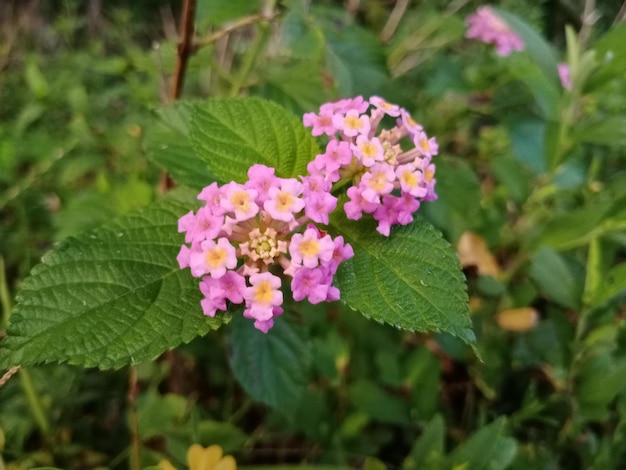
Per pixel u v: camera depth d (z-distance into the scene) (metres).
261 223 0.09
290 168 0.10
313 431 0.14
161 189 0.15
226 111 0.10
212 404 0.16
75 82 0.21
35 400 0.13
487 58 0.21
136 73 0.21
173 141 0.12
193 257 0.08
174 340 0.08
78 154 0.19
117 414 0.15
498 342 0.15
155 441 0.14
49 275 0.08
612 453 0.12
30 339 0.08
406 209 0.09
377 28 0.27
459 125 0.22
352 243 0.09
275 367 0.13
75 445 0.14
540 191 0.17
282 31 0.13
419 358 0.14
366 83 0.14
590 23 0.20
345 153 0.09
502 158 0.18
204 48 0.14
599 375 0.13
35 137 0.20
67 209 0.15
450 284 0.09
